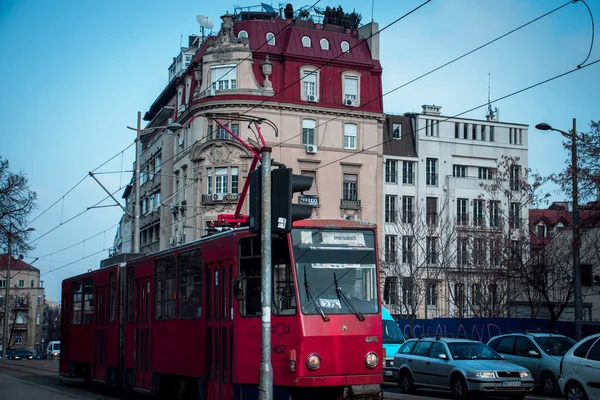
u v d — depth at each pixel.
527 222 44.94
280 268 13.90
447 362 21.31
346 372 13.51
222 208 51.69
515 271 38.62
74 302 27.64
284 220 11.53
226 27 52.91
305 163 53.50
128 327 21.20
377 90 56.34
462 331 40.47
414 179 59.66
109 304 23.30
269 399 11.24
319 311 13.52
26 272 120.94
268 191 11.70
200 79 53.81
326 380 13.29
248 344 14.15
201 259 16.36
